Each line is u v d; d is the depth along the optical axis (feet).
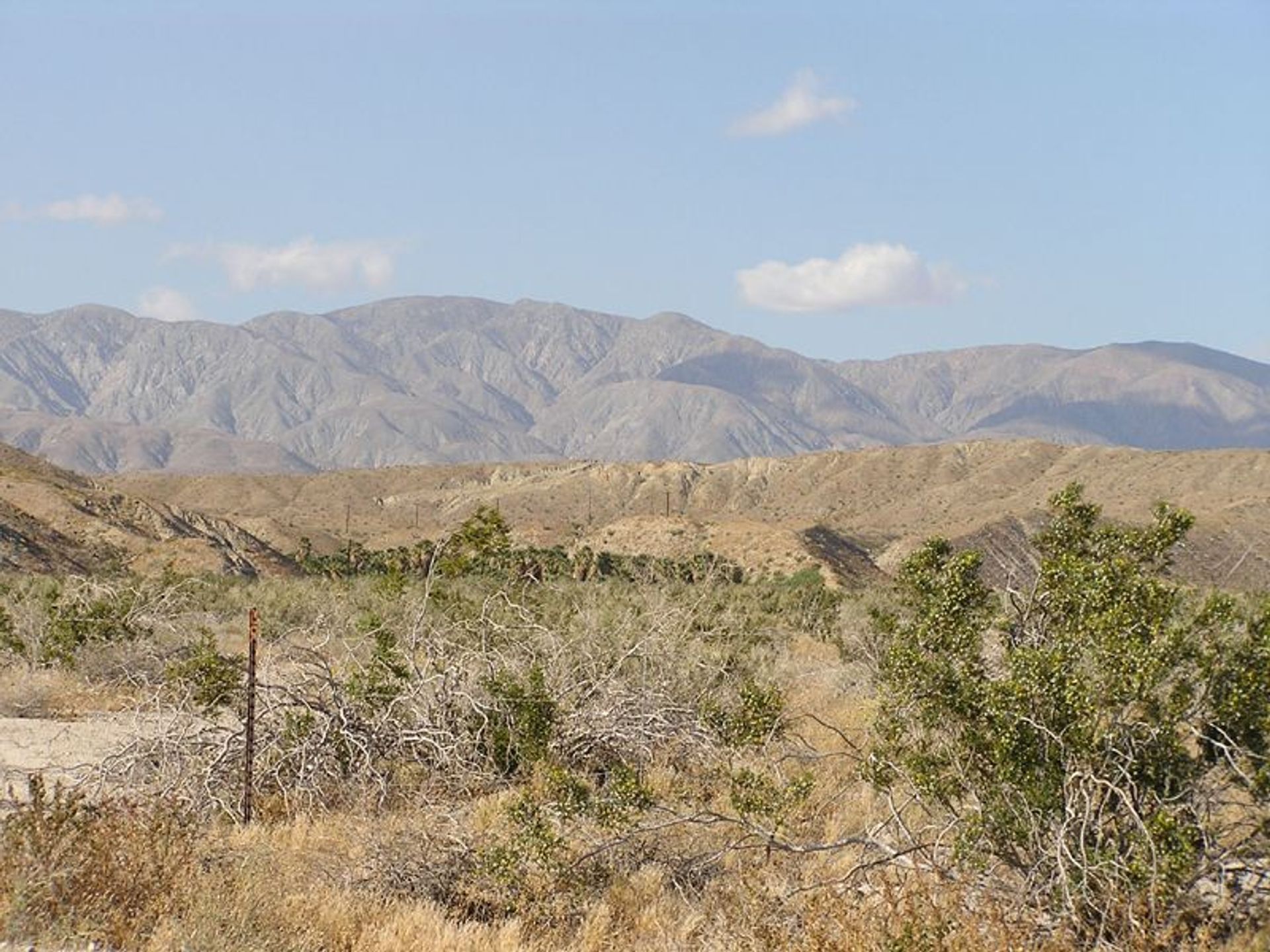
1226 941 33.96
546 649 67.15
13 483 350.64
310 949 35.04
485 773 57.62
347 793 55.11
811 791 49.26
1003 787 36.37
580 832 47.01
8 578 182.80
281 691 58.59
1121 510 557.74
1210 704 36.58
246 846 45.78
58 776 58.34
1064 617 40.65
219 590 165.48
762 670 82.28
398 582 102.94
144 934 33.24
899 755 40.55
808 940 32.45
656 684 64.08
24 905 31.65
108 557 316.19
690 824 47.80
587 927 39.11
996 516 418.72
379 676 61.16
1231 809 40.27
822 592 180.65
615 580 173.17
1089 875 33.91
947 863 37.45
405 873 42.91
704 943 37.19
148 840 37.81
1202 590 40.27
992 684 37.45
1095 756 35.76
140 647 93.35
